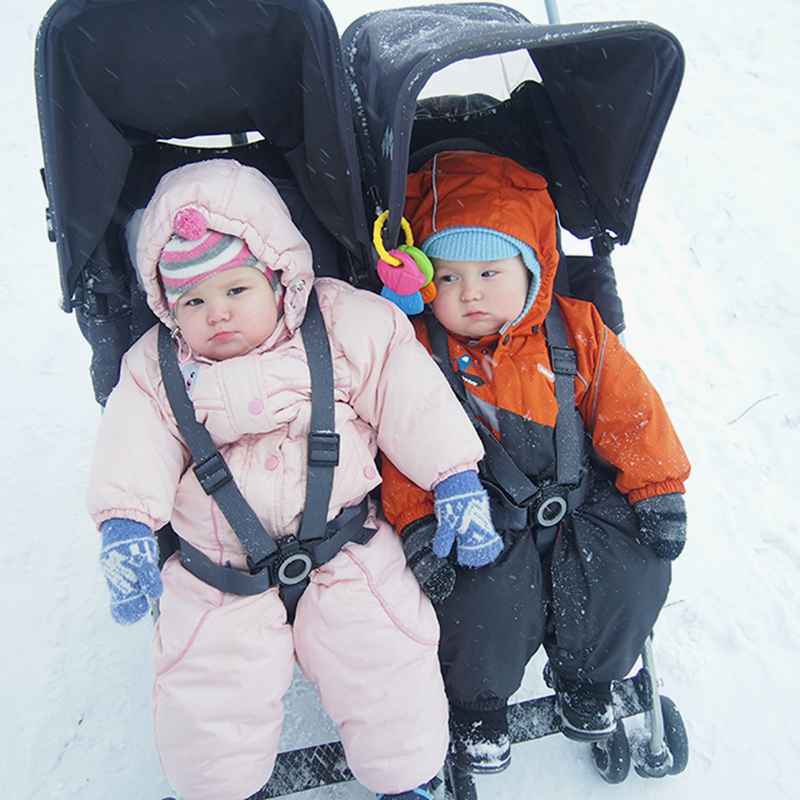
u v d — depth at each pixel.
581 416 1.98
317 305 1.80
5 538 2.60
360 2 5.09
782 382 3.22
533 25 1.49
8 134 4.25
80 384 3.15
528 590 1.76
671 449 1.82
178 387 1.68
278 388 1.68
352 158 1.61
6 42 4.84
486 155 1.96
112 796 2.03
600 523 1.84
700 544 2.69
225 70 1.64
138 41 1.51
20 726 2.16
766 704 2.27
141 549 1.53
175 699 1.55
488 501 1.70
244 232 1.64
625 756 2.03
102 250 1.75
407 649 1.61
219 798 1.54
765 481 2.89
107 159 1.61
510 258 1.84
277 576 1.64
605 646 1.80
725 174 4.17
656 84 1.63
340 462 1.70
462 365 1.90
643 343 3.38
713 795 2.07
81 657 2.32
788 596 2.55
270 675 1.60
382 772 1.58
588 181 2.00
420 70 1.37
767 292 3.58
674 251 3.80
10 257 3.64
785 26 4.95
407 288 1.70
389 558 1.72
